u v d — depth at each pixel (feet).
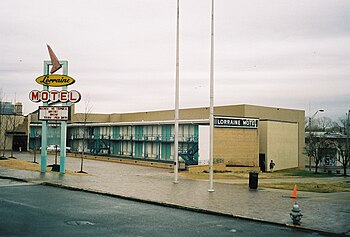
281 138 209.36
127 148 216.54
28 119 253.44
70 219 47.01
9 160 130.93
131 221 47.19
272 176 150.82
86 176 100.53
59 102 103.86
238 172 158.20
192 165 162.61
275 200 66.59
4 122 249.55
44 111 103.55
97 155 224.74
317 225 46.52
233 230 44.14
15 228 41.34
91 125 233.76
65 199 62.80
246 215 51.88
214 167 161.99
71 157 220.84
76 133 248.52
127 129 217.56
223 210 55.06
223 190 80.69
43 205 56.39
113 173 127.95
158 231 42.22
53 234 39.27
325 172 201.57
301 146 228.43
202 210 55.21
